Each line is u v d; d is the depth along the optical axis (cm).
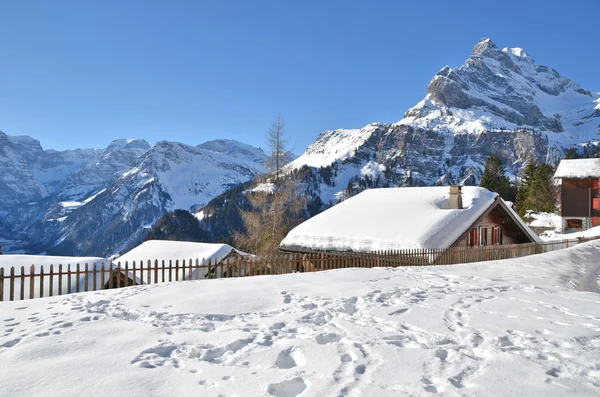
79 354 534
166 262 2514
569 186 5694
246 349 557
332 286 1023
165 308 782
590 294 992
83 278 1202
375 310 779
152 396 420
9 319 702
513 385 448
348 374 473
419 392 428
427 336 619
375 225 2455
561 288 1127
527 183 8500
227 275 1427
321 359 520
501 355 537
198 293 916
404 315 743
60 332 626
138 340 591
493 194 2661
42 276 1051
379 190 3138
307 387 440
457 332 641
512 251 2512
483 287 1076
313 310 774
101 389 434
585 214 5553
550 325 682
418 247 2097
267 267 1603
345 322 695
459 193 2494
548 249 2975
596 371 488
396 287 1032
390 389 434
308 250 2584
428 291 994
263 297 884
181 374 473
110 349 553
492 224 2805
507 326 675
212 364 505
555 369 494
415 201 2656
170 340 592
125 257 2795
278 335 621
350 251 2348
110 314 739
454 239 2186
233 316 739
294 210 3347
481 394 425
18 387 438
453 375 472
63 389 434
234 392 428
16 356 524
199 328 657
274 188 3316
